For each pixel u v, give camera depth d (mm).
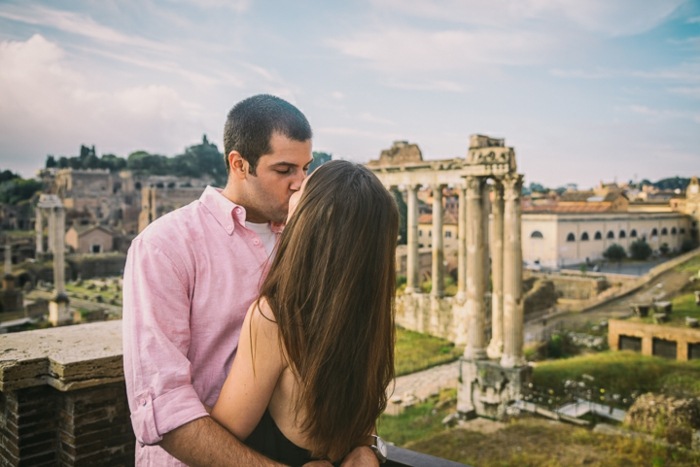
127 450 4520
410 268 40812
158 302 2412
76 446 4246
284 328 2254
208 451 2168
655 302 38188
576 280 50688
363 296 2283
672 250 71375
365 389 2340
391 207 2389
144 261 2473
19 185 132875
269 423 2488
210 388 2646
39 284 74125
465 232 37062
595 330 36656
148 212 102188
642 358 26625
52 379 4207
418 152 39750
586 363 26234
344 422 2336
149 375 2262
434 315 38281
